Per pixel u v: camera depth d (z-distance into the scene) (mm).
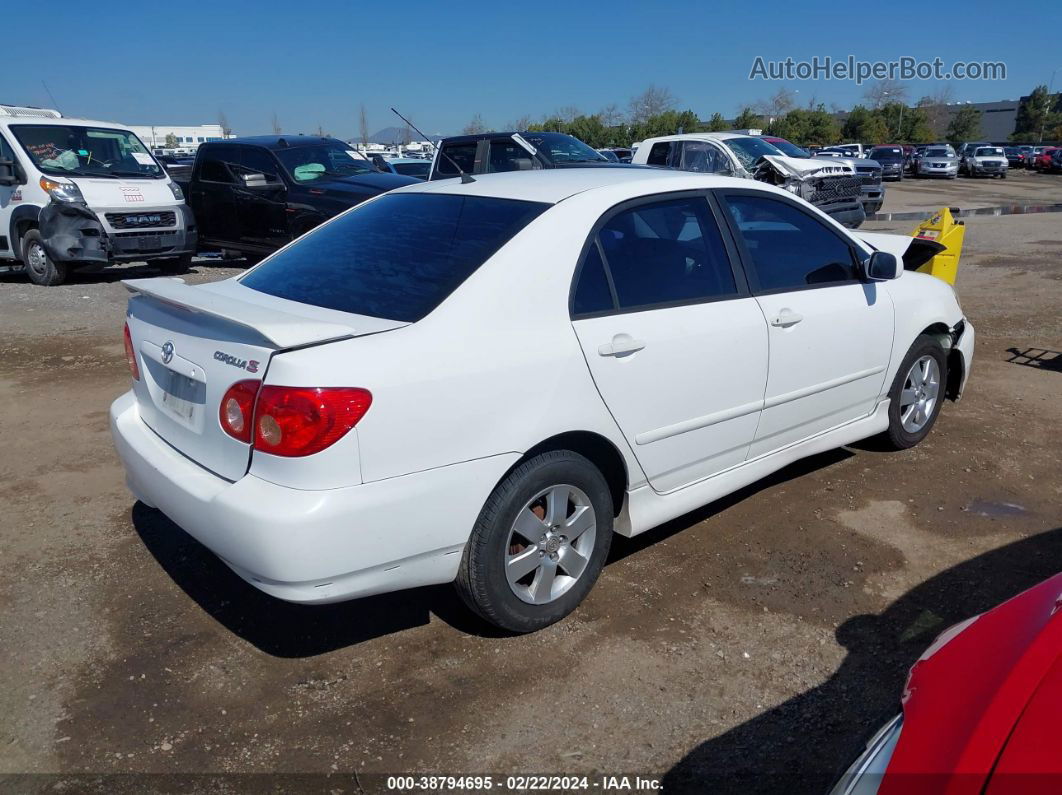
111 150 11625
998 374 6664
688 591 3559
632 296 3387
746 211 3971
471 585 3027
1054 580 2117
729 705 2861
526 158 11867
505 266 3062
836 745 2670
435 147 13164
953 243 7234
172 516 3045
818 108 63469
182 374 3043
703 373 3553
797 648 3162
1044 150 52625
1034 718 1624
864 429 4641
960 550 3873
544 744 2689
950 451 5062
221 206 12469
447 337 2854
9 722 2785
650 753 2648
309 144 12328
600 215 3361
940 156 42500
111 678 3006
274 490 2656
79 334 8258
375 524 2693
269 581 2682
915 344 4809
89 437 5348
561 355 3074
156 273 12727
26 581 3631
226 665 3082
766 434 3986
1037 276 11172
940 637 2125
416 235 3418
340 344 2705
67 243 10680
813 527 4117
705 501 3799
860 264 4453
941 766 1621
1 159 10945
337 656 3139
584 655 3135
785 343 3912
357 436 2627
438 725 2775
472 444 2863
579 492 3250
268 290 3379
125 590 3566
